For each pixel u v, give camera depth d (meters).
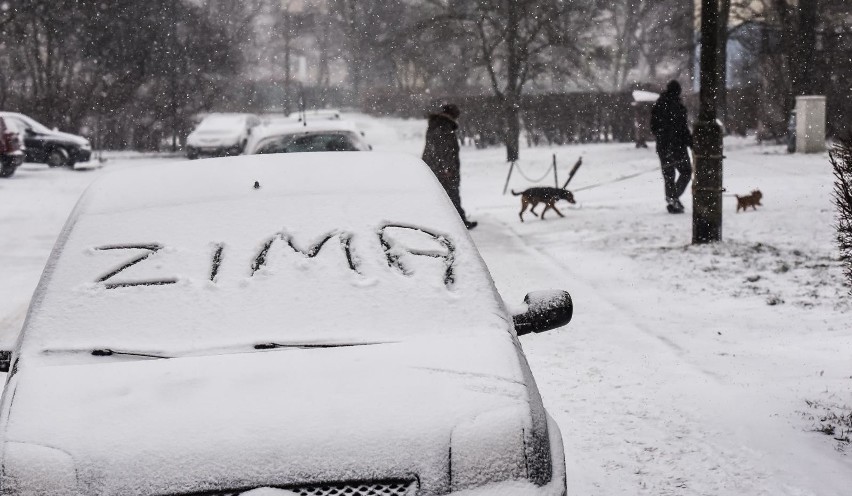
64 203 20.34
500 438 3.24
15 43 39.38
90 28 40.25
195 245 4.29
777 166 21.61
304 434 3.23
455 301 4.00
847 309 8.09
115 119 40.12
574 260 11.23
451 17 33.44
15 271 11.93
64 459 3.16
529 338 7.77
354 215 4.45
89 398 3.43
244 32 56.38
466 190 22.61
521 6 31.64
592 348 7.39
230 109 51.69
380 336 3.82
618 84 51.66
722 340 7.47
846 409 5.81
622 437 5.54
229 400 3.39
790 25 29.36
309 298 4.01
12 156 27.17
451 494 3.14
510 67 31.42
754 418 5.73
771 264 10.16
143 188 4.73
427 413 3.31
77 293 4.05
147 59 40.94
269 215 4.45
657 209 15.90
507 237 13.48
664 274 10.06
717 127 11.64
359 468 3.16
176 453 3.18
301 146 13.91
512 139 29.06
